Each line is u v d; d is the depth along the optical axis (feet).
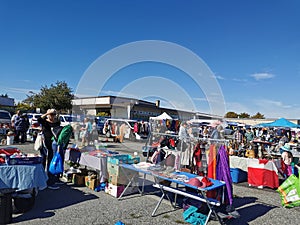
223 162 13.21
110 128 51.96
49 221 11.98
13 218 12.14
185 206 13.64
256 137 60.49
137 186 17.69
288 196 16.01
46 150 18.01
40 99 91.66
